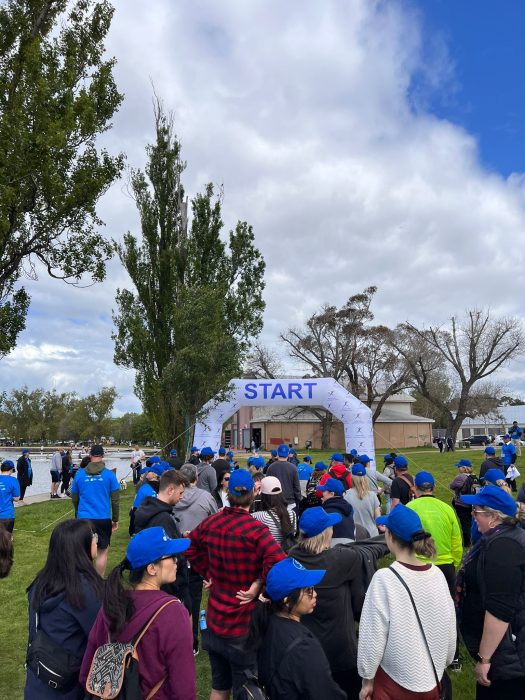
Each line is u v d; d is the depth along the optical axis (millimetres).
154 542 2680
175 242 22891
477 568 3391
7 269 16656
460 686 4820
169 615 2521
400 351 51406
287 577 2770
